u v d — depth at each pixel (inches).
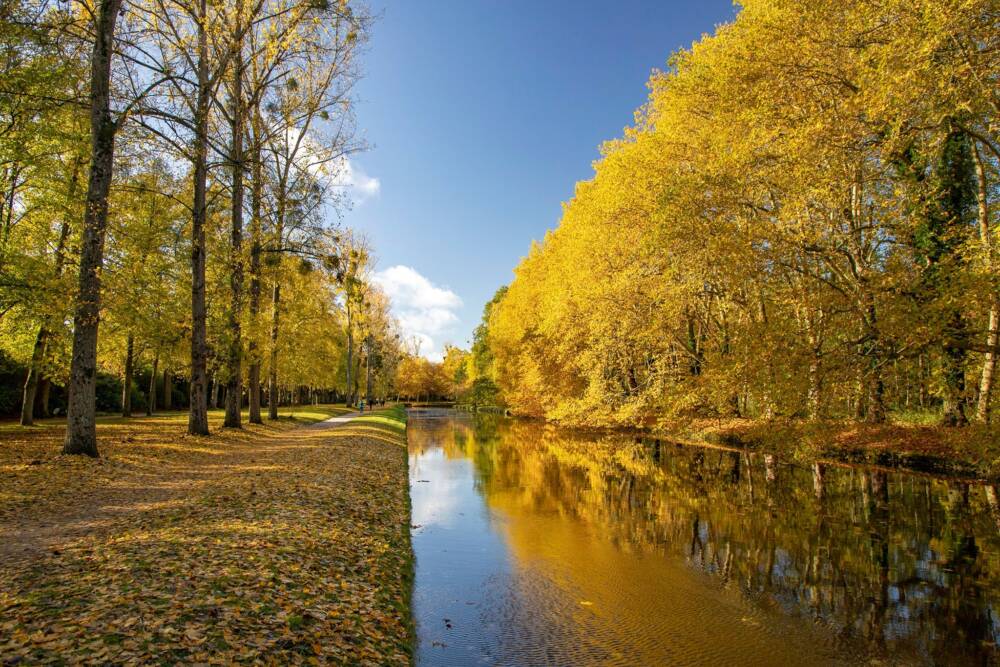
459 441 1229.7
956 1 337.4
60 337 679.1
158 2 645.9
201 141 642.2
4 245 562.6
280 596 217.9
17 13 452.8
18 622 169.6
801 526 442.6
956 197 594.9
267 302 1050.1
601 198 935.0
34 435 651.5
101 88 504.1
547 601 300.0
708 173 577.6
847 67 452.8
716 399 624.4
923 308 427.8
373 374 2901.1
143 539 272.2
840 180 480.7
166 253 858.8
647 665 229.6
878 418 693.3
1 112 500.4
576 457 914.7
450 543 411.2
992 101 394.9
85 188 674.2
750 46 491.5
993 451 449.1
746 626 269.7
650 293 903.1
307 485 440.8
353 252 1834.4
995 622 270.7
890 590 312.3
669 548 398.6
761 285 533.0
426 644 242.1
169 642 165.2
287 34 732.0
